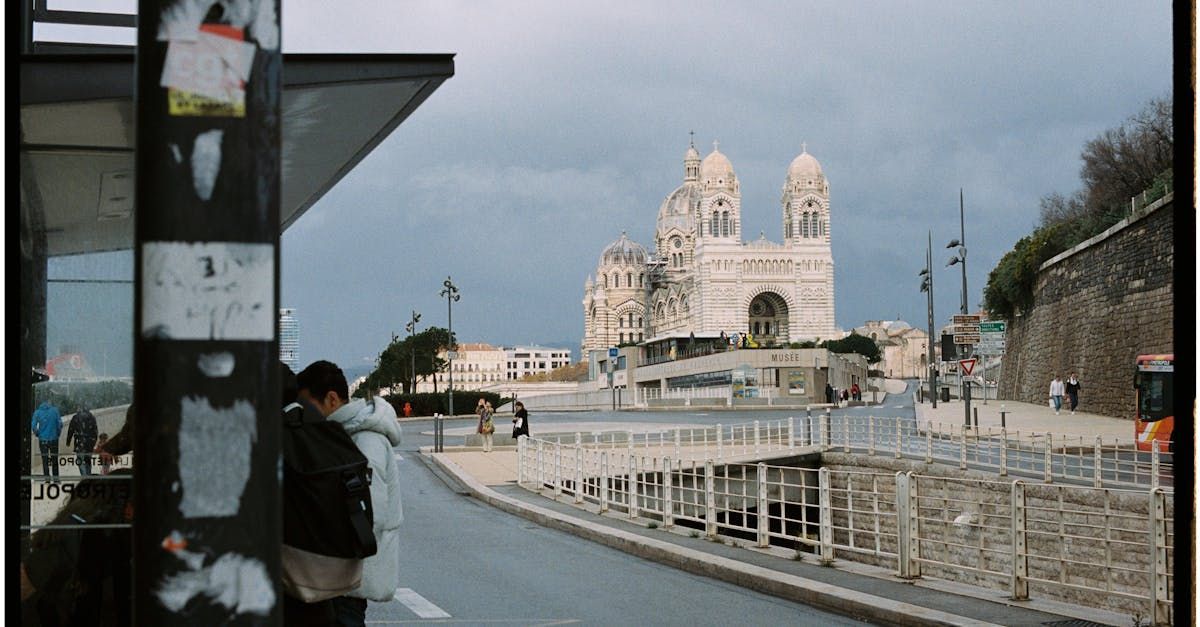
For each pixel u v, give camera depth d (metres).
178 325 3.42
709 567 16.67
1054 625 11.99
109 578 7.84
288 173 12.91
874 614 13.02
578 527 21.98
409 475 37.12
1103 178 71.00
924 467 35.75
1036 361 69.81
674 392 127.69
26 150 8.05
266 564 3.48
